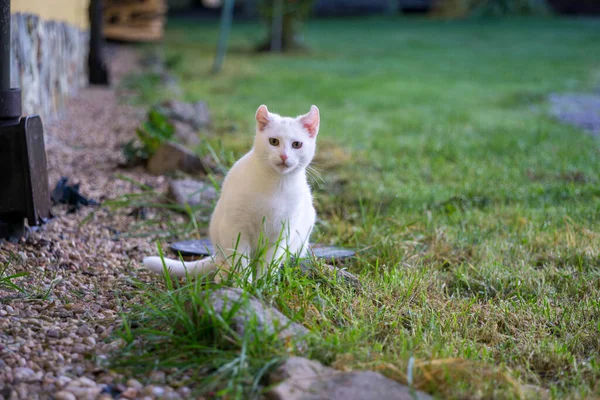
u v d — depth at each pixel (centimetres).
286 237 158
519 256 187
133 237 197
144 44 771
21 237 182
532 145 309
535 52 798
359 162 277
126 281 168
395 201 226
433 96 492
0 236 180
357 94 491
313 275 163
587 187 239
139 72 532
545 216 213
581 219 209
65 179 218
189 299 145
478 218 213
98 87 455
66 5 384
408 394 126
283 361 131
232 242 159
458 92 514
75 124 327
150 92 437
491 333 152
